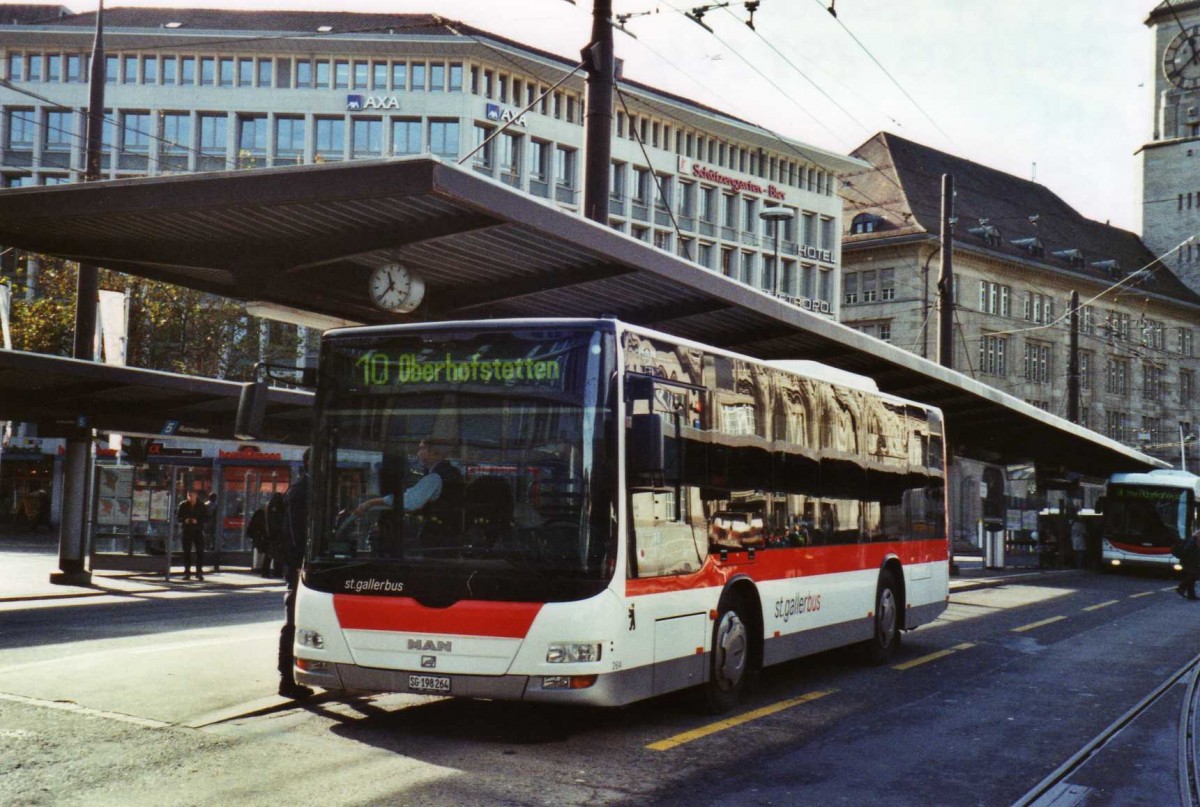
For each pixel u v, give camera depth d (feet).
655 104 212.64
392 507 28.30
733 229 228.84
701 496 31.42
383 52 193.98
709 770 25.90
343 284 46.09
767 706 34.24
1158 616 69.87
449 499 27.94
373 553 28.22
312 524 28.99
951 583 96.02
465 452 28.07
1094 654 49.44
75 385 71.51
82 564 77.87
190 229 41.29
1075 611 72.54
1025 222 277.23
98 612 58.70
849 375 43.60
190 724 28.55
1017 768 27.20
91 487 82.28
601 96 48.37
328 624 28.30
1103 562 125.80
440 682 27.22
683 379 30.89
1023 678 41.73
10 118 198.49
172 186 37.01
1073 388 141.79
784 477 36.65
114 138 197.98
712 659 32.04
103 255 44.19
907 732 31.09
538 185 202.28
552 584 26.96
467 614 27.14
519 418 27.91
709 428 32.07
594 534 27.17
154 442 96.48
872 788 24.84
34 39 196.95
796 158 238.68
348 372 29.32
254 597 69.62
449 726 29.63
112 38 195.93
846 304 249.14
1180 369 304.50
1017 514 145.28
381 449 28.68
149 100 197.06
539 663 26.73
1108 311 283.38
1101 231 309.42
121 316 82.07
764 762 26.89
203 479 97.19
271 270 42.96
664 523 29.50
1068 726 32.63
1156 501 123.85
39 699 31.14
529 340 28.22
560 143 203.51
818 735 30.22
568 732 29.43
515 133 198.49
